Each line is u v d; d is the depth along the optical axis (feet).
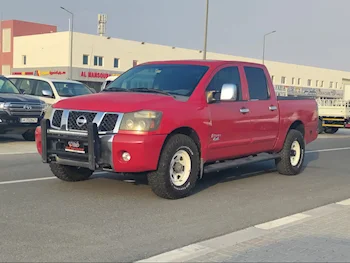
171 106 22.39
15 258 14.87
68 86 53.78
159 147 21.49
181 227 18.76
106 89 26.14
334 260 15.16
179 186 23.02
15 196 22.89
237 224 19.43
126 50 185.68
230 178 30.19
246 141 27.04
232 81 26.66
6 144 44.04
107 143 21.07
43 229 17.85
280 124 29.94
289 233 18.04
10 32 196.54
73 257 15.10
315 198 25.08
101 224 18.76
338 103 80.38
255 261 14.90
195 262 14.76
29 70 187.01
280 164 31.40
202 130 23.70
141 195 23.81
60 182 26.40
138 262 14.76
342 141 64.23
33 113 43.11
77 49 173.17
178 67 26.27
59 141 22.52
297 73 241.55
